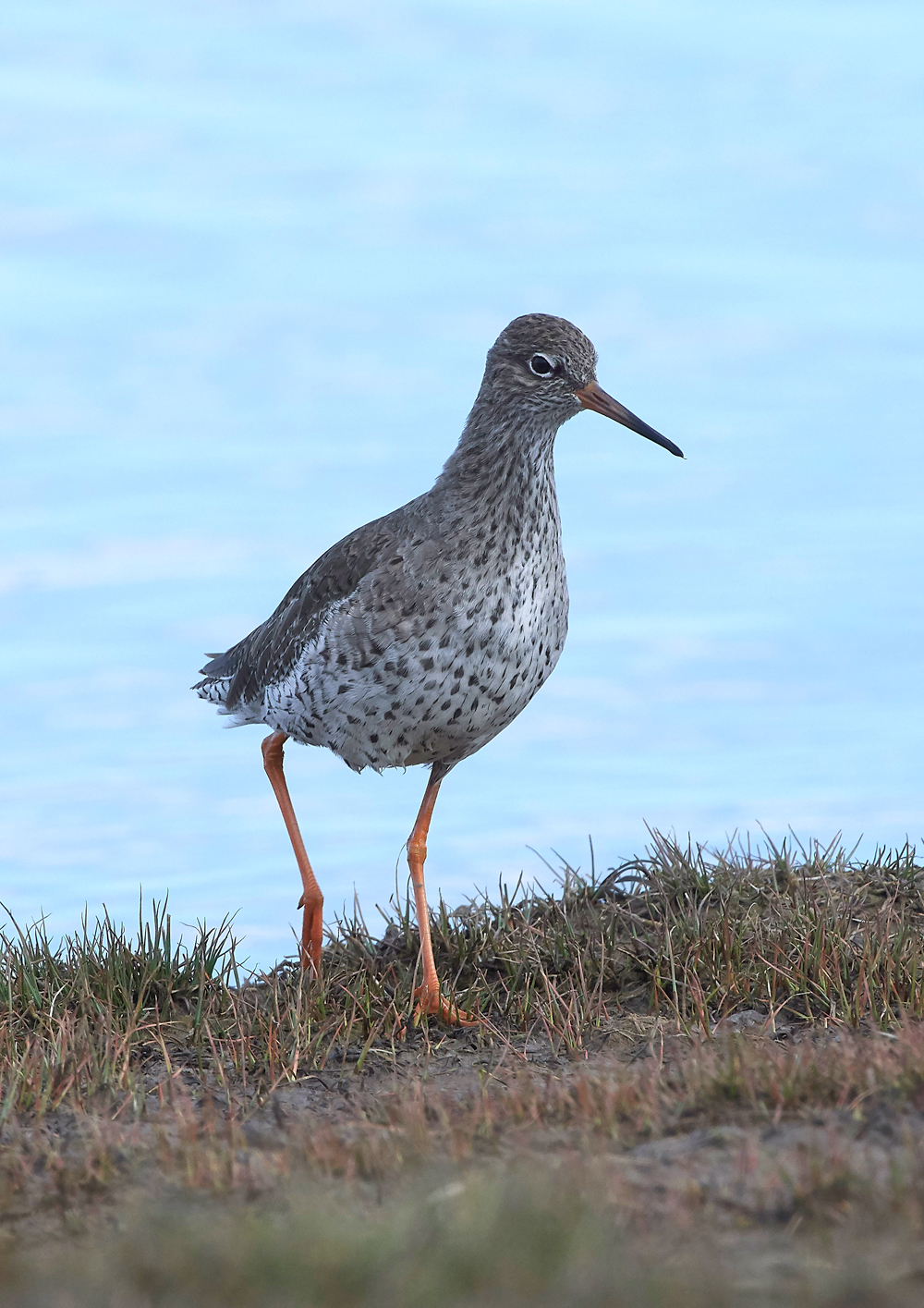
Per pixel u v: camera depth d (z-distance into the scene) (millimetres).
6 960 12891
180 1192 8188
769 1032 11578
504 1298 5984
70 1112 10250
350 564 13328
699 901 14031
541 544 13117
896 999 11859
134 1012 12148
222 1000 12852
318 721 13422
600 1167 7609
